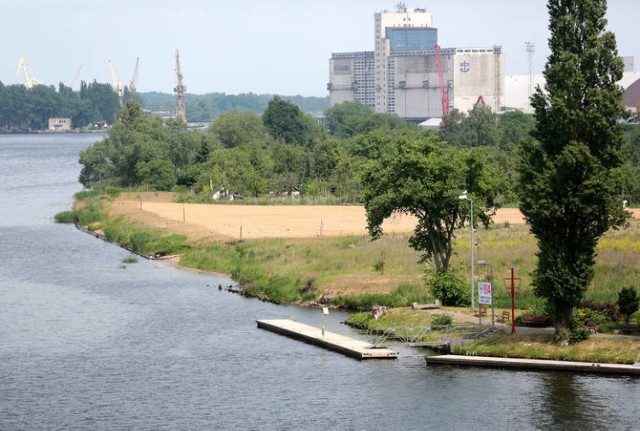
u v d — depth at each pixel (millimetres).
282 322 115312
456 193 117188
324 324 111125
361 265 137625
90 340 108625
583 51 93812
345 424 81188
